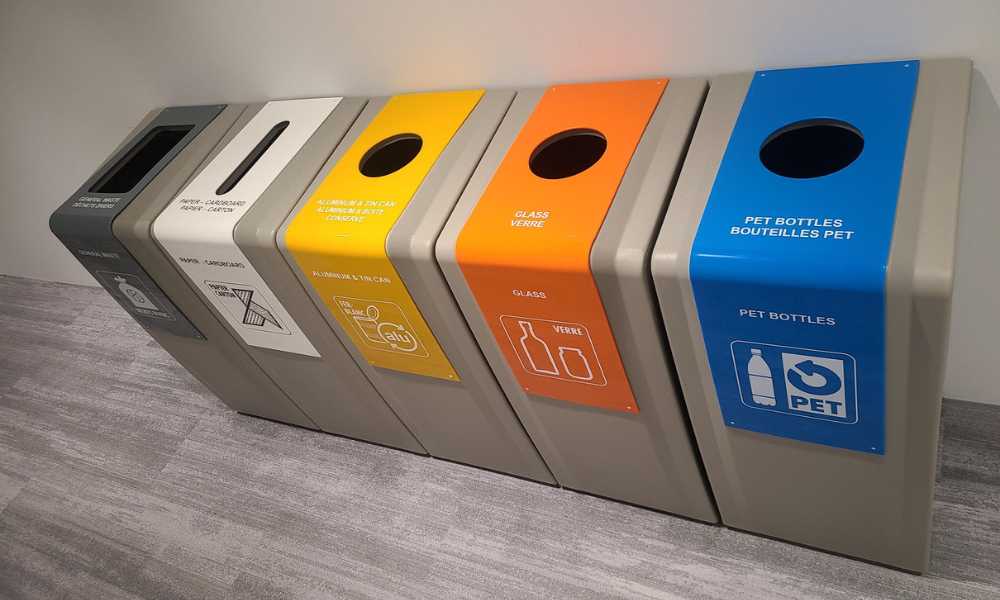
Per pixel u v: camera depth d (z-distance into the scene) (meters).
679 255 0.79
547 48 1.09
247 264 1.19
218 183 1.25
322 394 1.52
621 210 0.87
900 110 0.81
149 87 1.52
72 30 1.47
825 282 0.72
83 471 1.88
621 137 0.96
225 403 1.87
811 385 0.84
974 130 0.92
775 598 1.17
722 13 0.94
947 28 0.83
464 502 1.48
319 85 1.34
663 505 1.29
